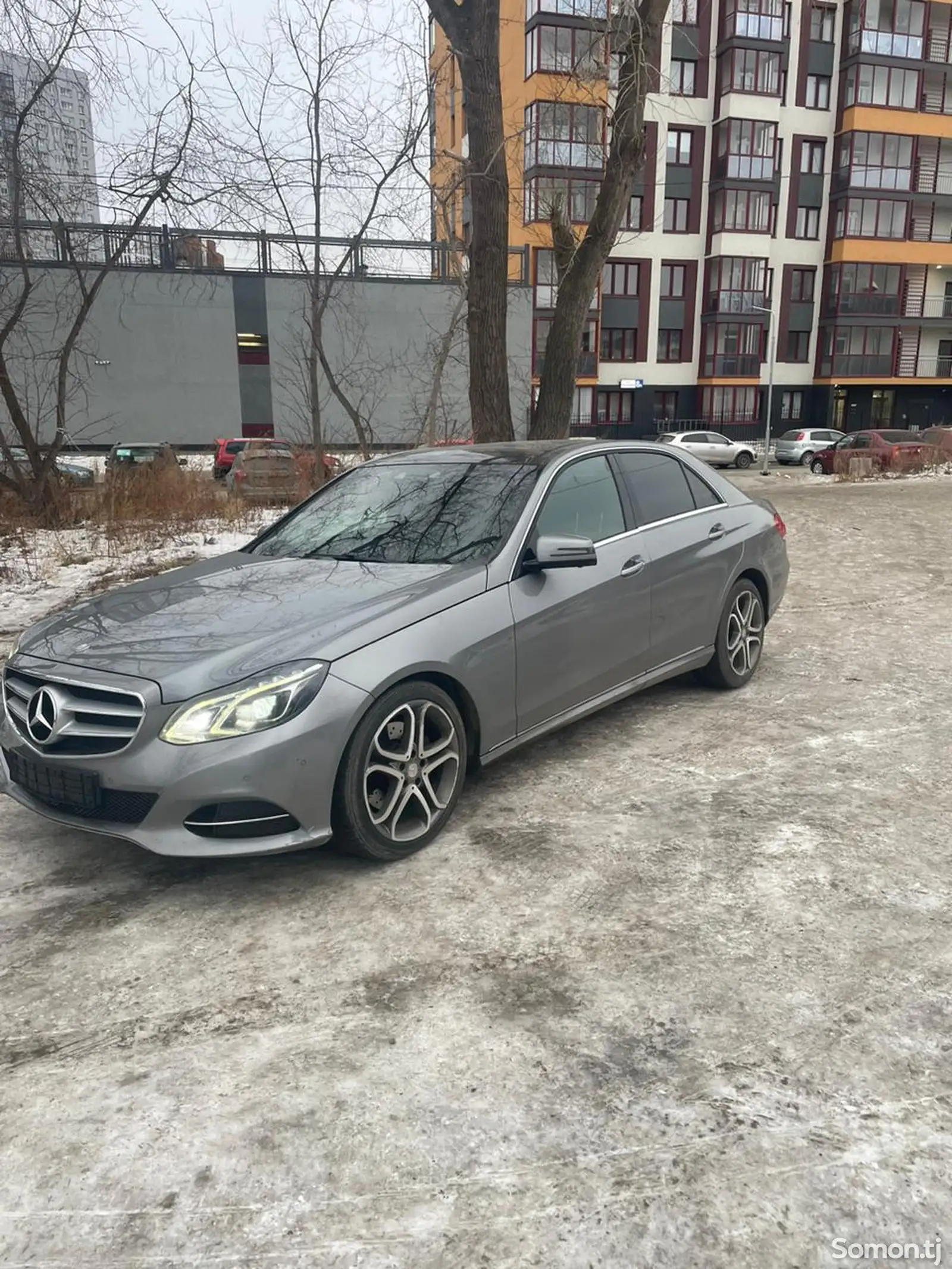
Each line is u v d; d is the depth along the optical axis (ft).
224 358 100.58
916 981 7.93
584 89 33.83
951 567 28.76
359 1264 5.34
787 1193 5.75
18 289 71.51
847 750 13.52
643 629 13.85
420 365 90.68
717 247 129.70
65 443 39.29
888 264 137.18
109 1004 7.93
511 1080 6.84
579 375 129.59
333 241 45.65
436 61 41.24
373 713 9.79
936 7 130.11
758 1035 7.29
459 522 12.59
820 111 133.18
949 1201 5.66
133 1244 5.50
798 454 115.75
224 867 10.43
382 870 10.20
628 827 11.09
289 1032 7.47
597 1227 5.55
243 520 39.14
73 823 9.64
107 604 11.75
